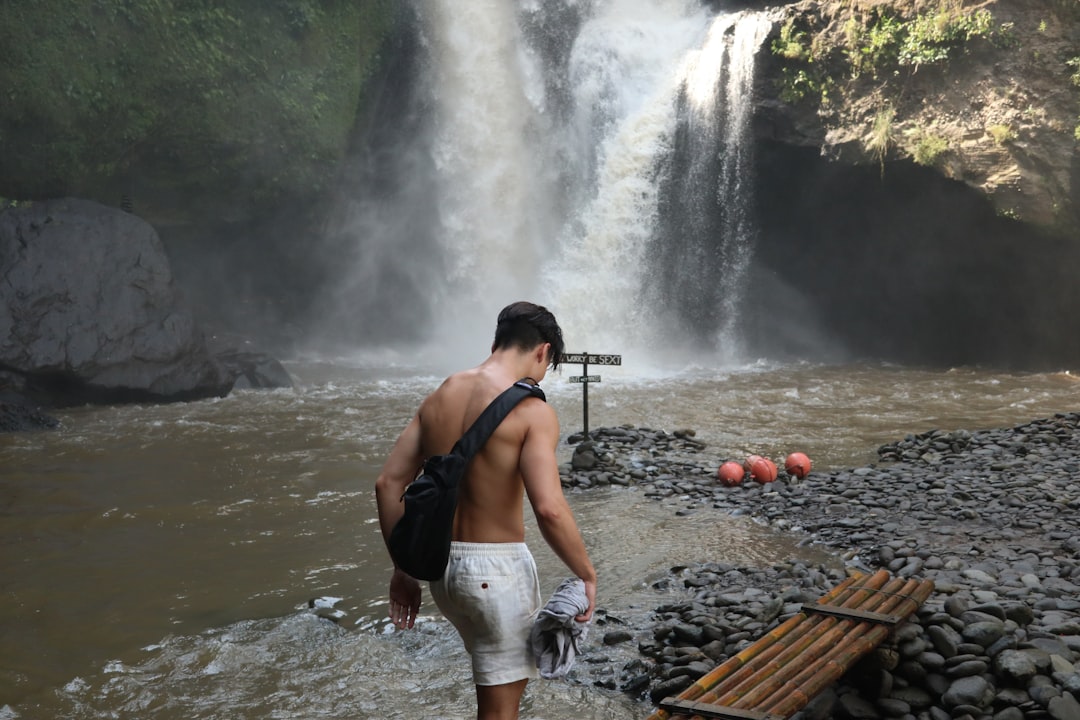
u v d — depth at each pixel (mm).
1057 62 17203
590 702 4754
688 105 21375
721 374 18781
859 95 19281
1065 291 19438
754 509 8484
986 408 14414
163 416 14109
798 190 21172
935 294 21625
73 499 9266
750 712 3672
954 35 17766
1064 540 7102
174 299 16172
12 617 6160
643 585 6527
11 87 17359
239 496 9352
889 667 4469
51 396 14805
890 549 6875
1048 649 4496
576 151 22781
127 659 5438
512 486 3143
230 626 5918
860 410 14234
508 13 23453
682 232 21625
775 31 19969
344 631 5820
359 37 22688
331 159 22141
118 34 18500
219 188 20891
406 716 4672
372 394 16406
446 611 3168
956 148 18094
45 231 15414
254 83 20562
